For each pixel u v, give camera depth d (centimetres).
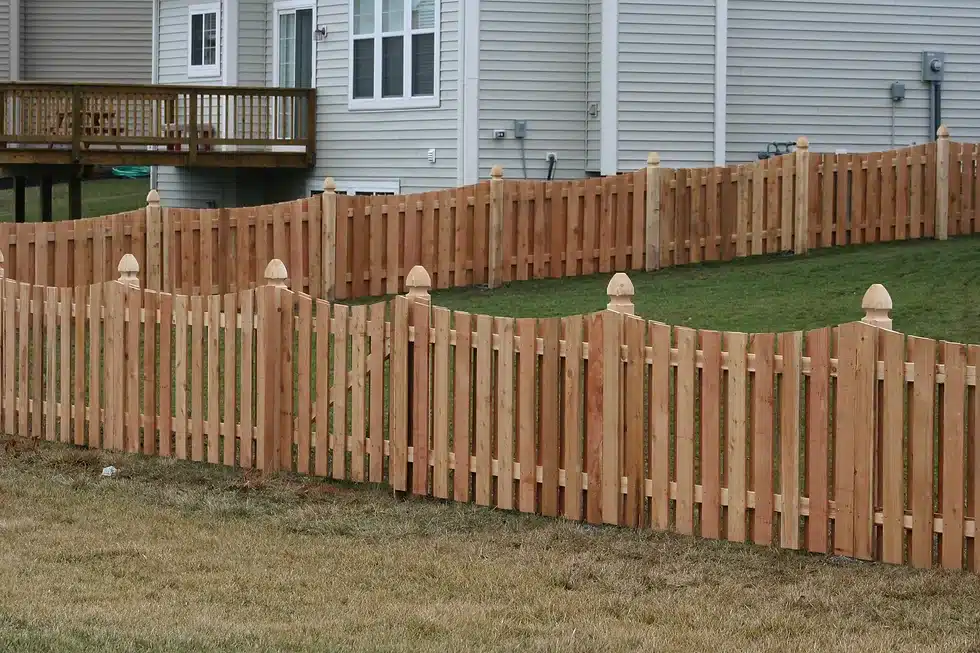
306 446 2112
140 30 7388
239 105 5138
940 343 1586
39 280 3191
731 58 4381
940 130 3678
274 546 1775
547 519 1872
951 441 1580
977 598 1505
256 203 5106
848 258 3406
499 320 1900
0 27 7212
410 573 1647
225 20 5150
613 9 4128
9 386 2461
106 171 7738
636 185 3550
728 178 3597
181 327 2220
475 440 1952
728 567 1655
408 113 4391
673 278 3366
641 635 1380
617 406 1805
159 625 1368
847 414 1633
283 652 1277
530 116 4206
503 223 3459
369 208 3434
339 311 2058
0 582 1548
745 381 1706
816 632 1409
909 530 1628
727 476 1728
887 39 4541
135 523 1888
